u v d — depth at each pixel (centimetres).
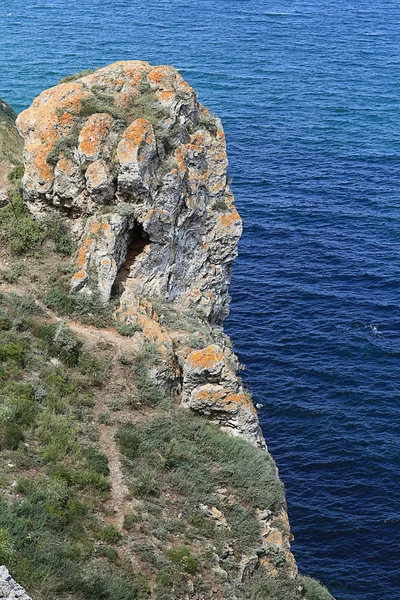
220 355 3250
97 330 3450
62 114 3744
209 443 3161
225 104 13112
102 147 3662
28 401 2959
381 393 5928
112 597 2373
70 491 2684
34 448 2806
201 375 3238
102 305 3516
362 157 10750
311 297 7219
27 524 2445
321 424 5588
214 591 2617
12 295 3466
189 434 3172
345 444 5397
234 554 2825
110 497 2766
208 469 3050
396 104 13462
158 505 2823
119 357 3322
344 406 5788
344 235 8438
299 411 5706
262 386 5969
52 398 3050
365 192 9556
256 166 10244
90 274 3553
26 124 3844
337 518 4784
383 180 9956
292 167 10275
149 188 3644
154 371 3300
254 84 14475
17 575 2250
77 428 2966
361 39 18825
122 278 3656
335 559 4519
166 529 2744
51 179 3728
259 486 3067
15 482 2605
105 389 3216
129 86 3881
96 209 3694
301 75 15238
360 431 5531
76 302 3494
